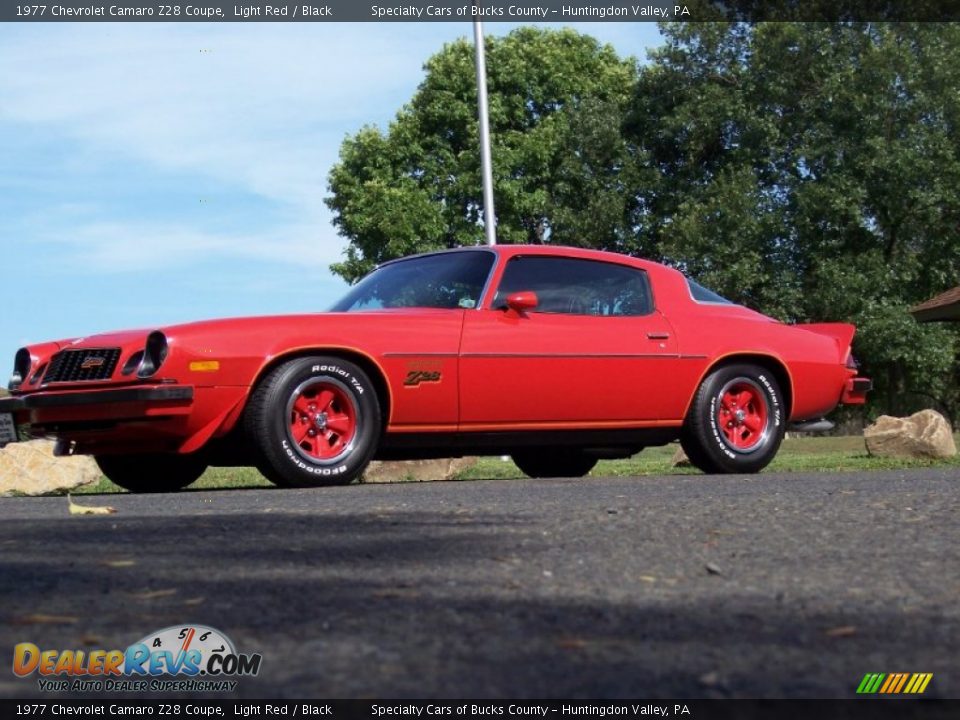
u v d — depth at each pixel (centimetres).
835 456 1073
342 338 582
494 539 330
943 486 515
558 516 385
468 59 3309
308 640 204
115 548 318
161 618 224
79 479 794
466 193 3225
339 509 423
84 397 564
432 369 605
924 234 2600
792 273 2572
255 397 567
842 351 754
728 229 2577
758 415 716
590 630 213
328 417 582
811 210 2536
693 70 2836
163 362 550
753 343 710
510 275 645
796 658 193
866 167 2484
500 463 1074
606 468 928
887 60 2486
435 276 652
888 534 339
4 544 330
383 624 217
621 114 3000
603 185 2966
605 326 663
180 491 620
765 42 2633
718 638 207
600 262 681
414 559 295
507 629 213
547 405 641
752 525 358
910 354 2495
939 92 2500
